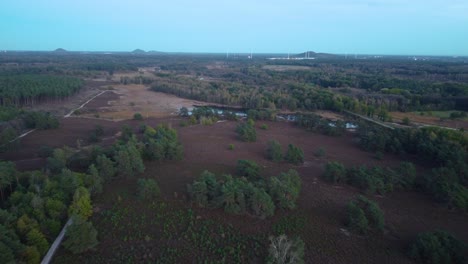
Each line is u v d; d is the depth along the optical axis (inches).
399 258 1758.1
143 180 2298.2
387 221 2132.1
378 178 2566.4
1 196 2100.1
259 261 1692.9
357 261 1726.1
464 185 2581.2
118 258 1679.4
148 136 3435.0
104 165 2491.4
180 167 2910.9
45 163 2881.4
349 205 2080.5
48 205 1871.3
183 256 1711.4
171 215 2086.6
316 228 2015.3
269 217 2107.5
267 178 2541.8
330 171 2694.4
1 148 3122.5
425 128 3772.1
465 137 3457.2
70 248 1673.2
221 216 2089.1
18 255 1497.3
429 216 2224.4
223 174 2657.5
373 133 3848.4
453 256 1691.7
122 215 2066.9
